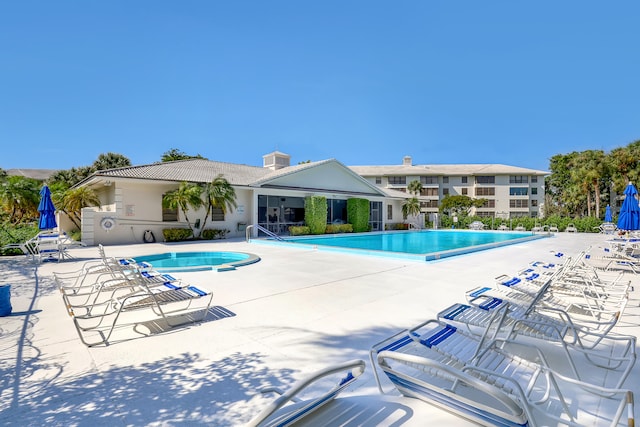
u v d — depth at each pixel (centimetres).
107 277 866
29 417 277
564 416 280
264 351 411
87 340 448
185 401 302
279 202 2394
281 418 226
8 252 1358
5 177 2469
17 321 529
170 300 510
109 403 298
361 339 450
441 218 3684
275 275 896
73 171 4019
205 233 2017
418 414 247
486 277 876
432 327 495
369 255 1312
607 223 2695
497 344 395
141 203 1869
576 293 567
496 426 222
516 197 5575
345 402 266
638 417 279
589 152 4438
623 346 433
